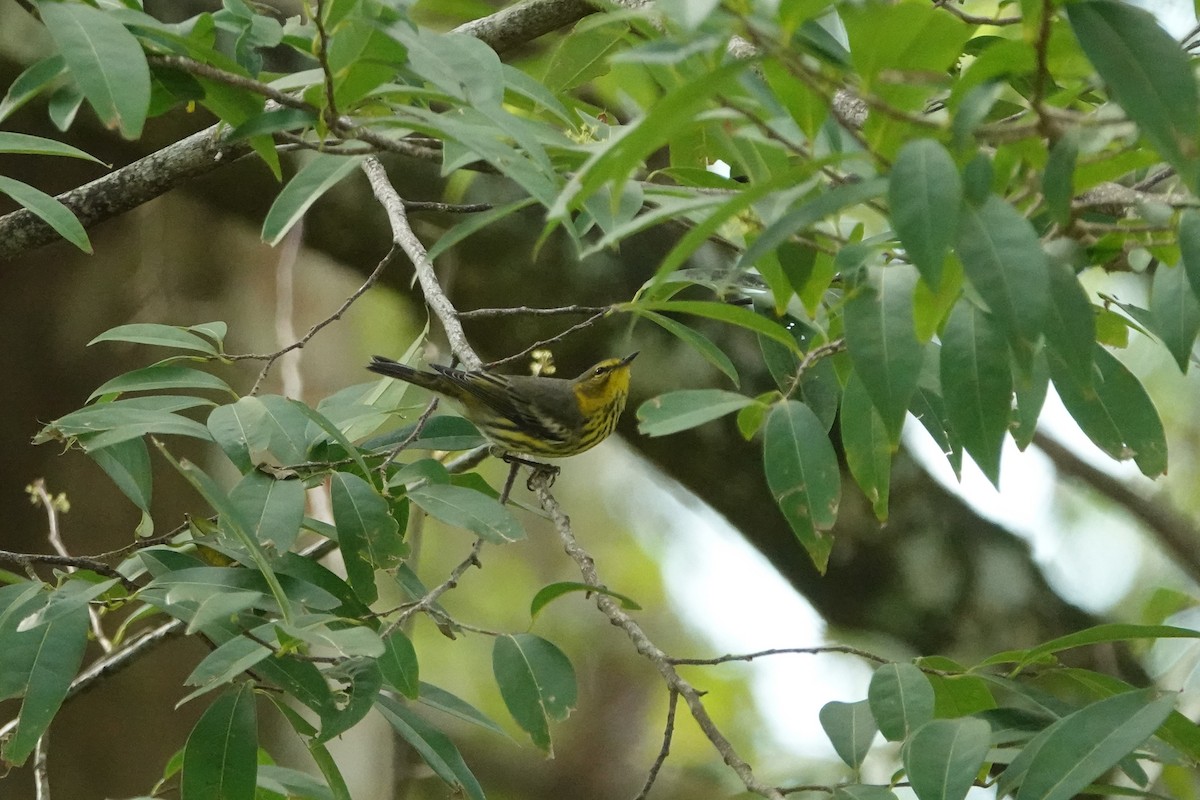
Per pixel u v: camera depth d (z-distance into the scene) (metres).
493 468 17.16
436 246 6.11
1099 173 5.04
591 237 12.48
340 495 6.63
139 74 5.42
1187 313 5.58
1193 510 15.41
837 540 13.10
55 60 5.89
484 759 20.61
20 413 13.47
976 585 13.20
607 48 8.64
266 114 5.91
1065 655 13.12
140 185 8.61
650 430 6.53
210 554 7.41
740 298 8.57
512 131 5.32
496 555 21.09
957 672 6.71
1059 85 6.31
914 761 5.51
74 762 13.38
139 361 14.19
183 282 14.38
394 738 13.00
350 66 5.56
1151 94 4.15
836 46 5.14
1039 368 6.12
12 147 6.62
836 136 5.61
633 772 20.19
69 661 6.16
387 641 6.52
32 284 13.47
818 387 7.77
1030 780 5.44
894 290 5.02
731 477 13.11
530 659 6.86
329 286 16.53
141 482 7.46
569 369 13.09
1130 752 5.58
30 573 6.87
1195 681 9.54
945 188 4.11
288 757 14.66
